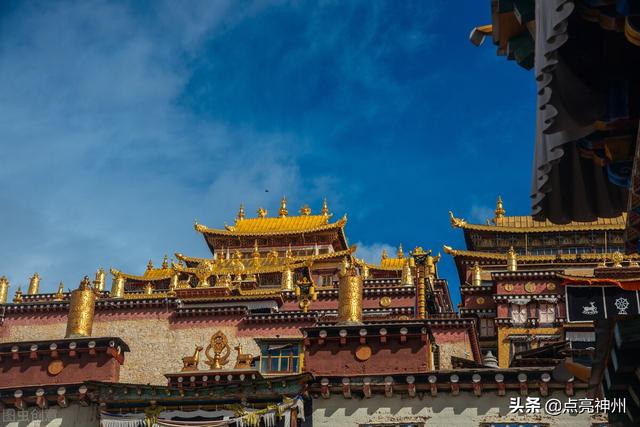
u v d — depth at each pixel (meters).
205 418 34.34
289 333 53.84
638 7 13.05
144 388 35.22
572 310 53.91
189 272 75.00
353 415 33.41
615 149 14.94
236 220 87.19
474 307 61.97
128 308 56.09
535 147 14.84
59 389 35.72
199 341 54.62
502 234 74.69
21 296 72.06
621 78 14.45
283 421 33.47
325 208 87.62
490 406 32.56
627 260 64.62
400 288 60.53
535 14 14.01
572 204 16.02
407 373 33.38
